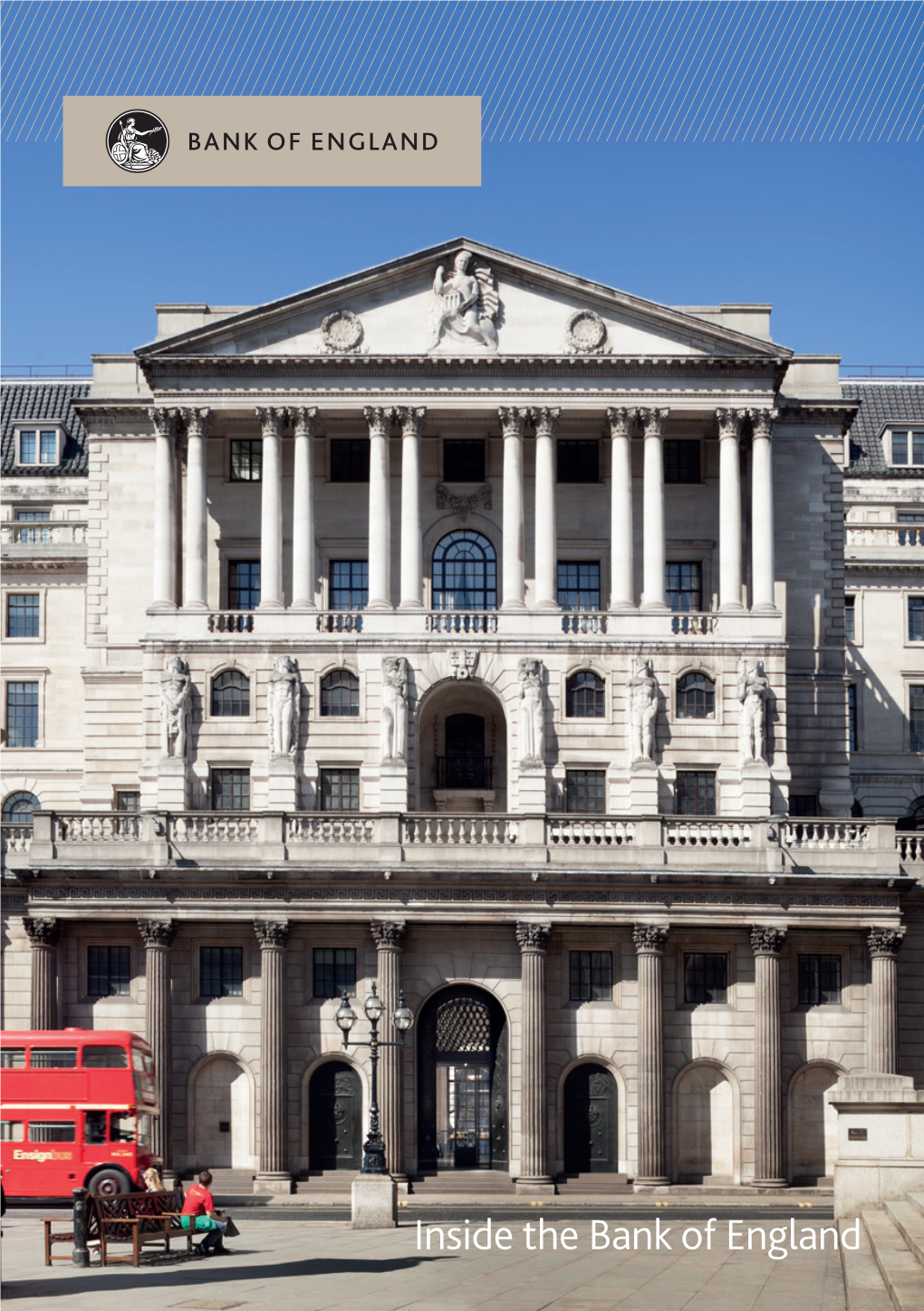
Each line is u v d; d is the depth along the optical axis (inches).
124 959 3265.3
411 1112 3186.5
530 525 3548.2
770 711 3412.9
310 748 3395.7
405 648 3410.4
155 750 3398.1
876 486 4611.2
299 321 3479.3
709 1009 3221.0
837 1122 2191.2
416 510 3449.8
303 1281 1720.0
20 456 4549.7
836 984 3265.3
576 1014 3213.6
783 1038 3221.0
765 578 3452.3
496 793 3526.1
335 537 3570.4
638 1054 3154.5
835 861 3211.1
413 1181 3149.6
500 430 3595.0
